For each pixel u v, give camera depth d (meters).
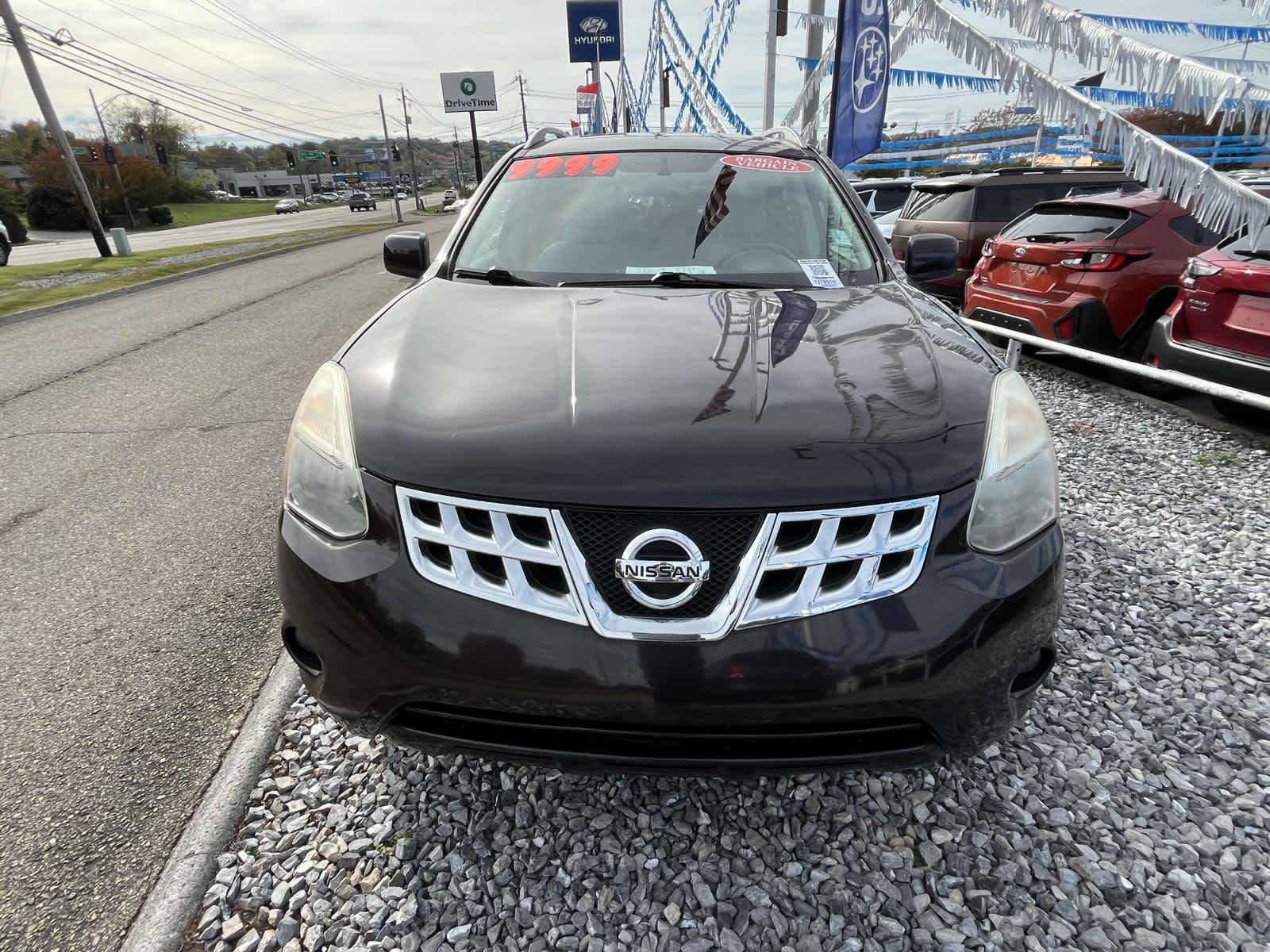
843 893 1.58
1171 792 1.85
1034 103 4.10
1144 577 2.80
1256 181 5.52
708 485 1.38
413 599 1.43
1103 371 5.91
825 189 2.80
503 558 1.41
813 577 1.39
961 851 1.68
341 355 1.90
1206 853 1.68
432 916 1.54
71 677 2.34
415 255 2.91
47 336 8.30
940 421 1.55
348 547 1.51
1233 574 2.82
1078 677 2.25
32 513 3.55
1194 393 5.18
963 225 7.50
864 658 1.38
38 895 1.61
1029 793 1.84
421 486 1.45
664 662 1.36
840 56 5.66
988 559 1.47
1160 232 5.02
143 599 2.79
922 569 1.43
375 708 1.50
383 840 1.71
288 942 1.48
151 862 1.69
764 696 1.36
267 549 3.18
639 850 1.68
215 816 1.75
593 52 23.02
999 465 1.54
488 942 1.49
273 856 1.67
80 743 2.06
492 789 1.85
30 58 18.80
